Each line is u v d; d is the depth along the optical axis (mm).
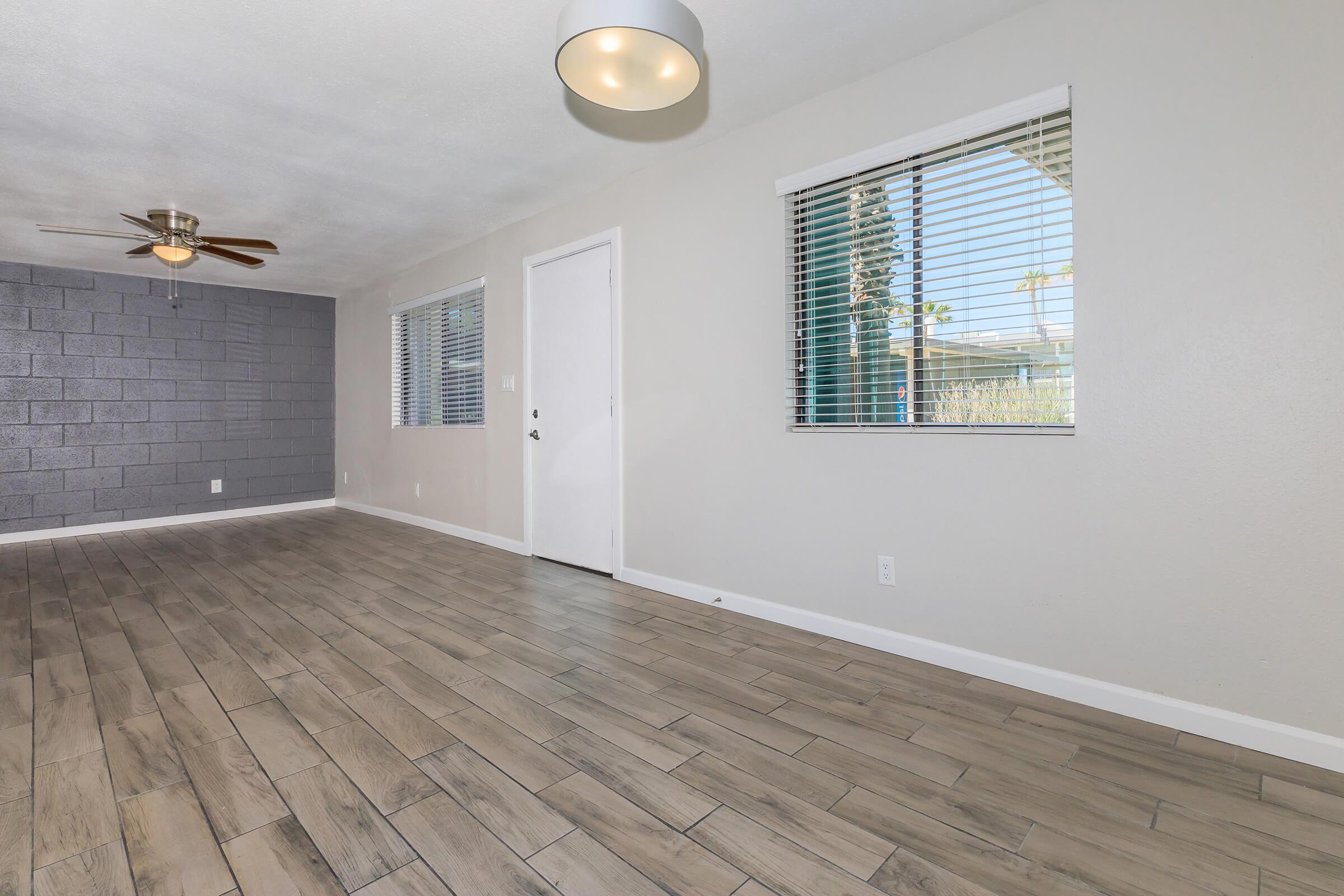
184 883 1306
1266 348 1799
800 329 2902
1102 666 2078
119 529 5562
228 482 6195
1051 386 2221
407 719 2020
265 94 2682
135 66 2459
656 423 3480
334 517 6191
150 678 2340
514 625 2932
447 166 3449
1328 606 1729
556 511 4195
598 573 3902
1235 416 1848
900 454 2525
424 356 5594
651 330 3496
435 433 5379
